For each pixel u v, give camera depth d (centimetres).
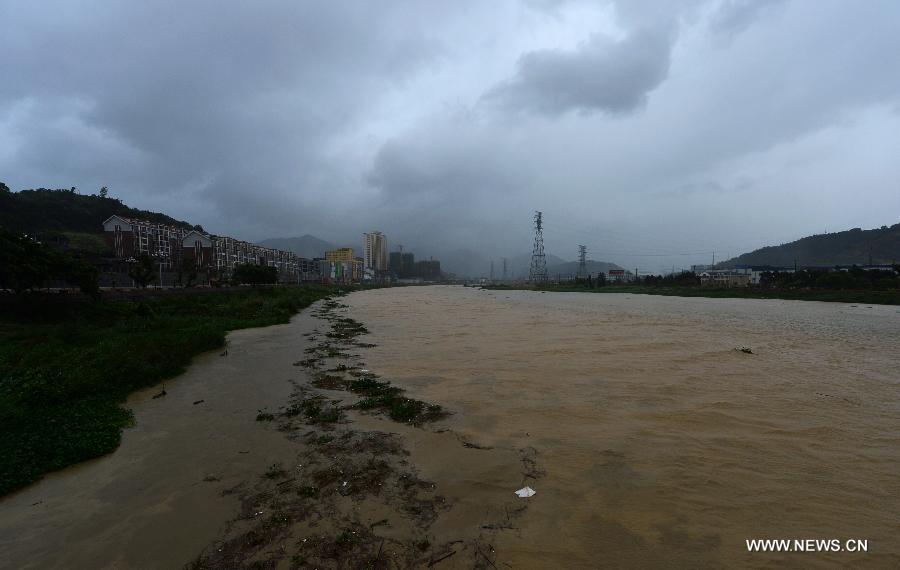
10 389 1170
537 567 522
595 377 1483
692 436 951
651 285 10906
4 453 827
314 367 1683
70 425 988
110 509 664
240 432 987
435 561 532
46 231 6781
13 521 635
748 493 707
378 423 1040
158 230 7475
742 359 1808
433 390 1334
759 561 539
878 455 856
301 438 947
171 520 630
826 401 1216
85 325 2300
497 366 1664
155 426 1031
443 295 9494
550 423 1032
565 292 11050
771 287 8212
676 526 612
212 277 7356
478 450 873
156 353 1612
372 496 691
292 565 527
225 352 1989
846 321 3544
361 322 3372
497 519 625
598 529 603
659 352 1961
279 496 695
